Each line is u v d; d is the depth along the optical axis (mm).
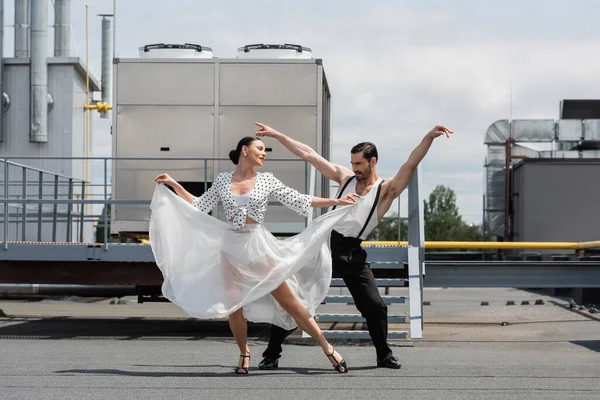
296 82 14414
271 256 6883
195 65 14477
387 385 6469
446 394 6062
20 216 15297
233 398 5828
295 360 8344
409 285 10852
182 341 11086
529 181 36875
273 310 7164
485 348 10266
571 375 7094
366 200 7250
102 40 33688
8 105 27047
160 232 7074
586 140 43000
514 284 13711
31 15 26703
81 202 12164
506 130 43031
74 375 6895
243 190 6867
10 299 20328
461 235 84125
